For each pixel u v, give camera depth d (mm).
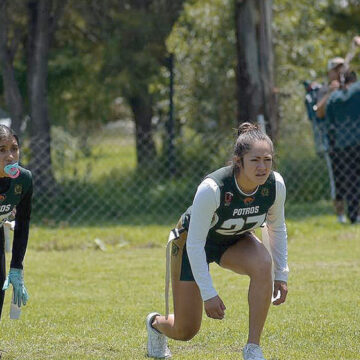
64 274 26594
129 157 48656
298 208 41969
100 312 20828
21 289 15898
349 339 17422
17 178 15258
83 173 43406
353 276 25328
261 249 15000
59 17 44312
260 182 14055
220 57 52500
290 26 51969
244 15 40719
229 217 14469
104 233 35094
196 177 44719
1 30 43188
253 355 14297
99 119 55188
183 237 15156
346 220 38250
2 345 17391
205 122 53156
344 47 60625
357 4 74875
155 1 48594
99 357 16219
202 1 51594
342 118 36594
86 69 50312
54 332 18625
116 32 47562
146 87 50844
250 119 40938
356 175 36844
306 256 29516
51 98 52000
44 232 35562
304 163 44250
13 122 43875
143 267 27859
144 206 42375
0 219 15539
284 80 50531
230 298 22328
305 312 20328
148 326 16219
